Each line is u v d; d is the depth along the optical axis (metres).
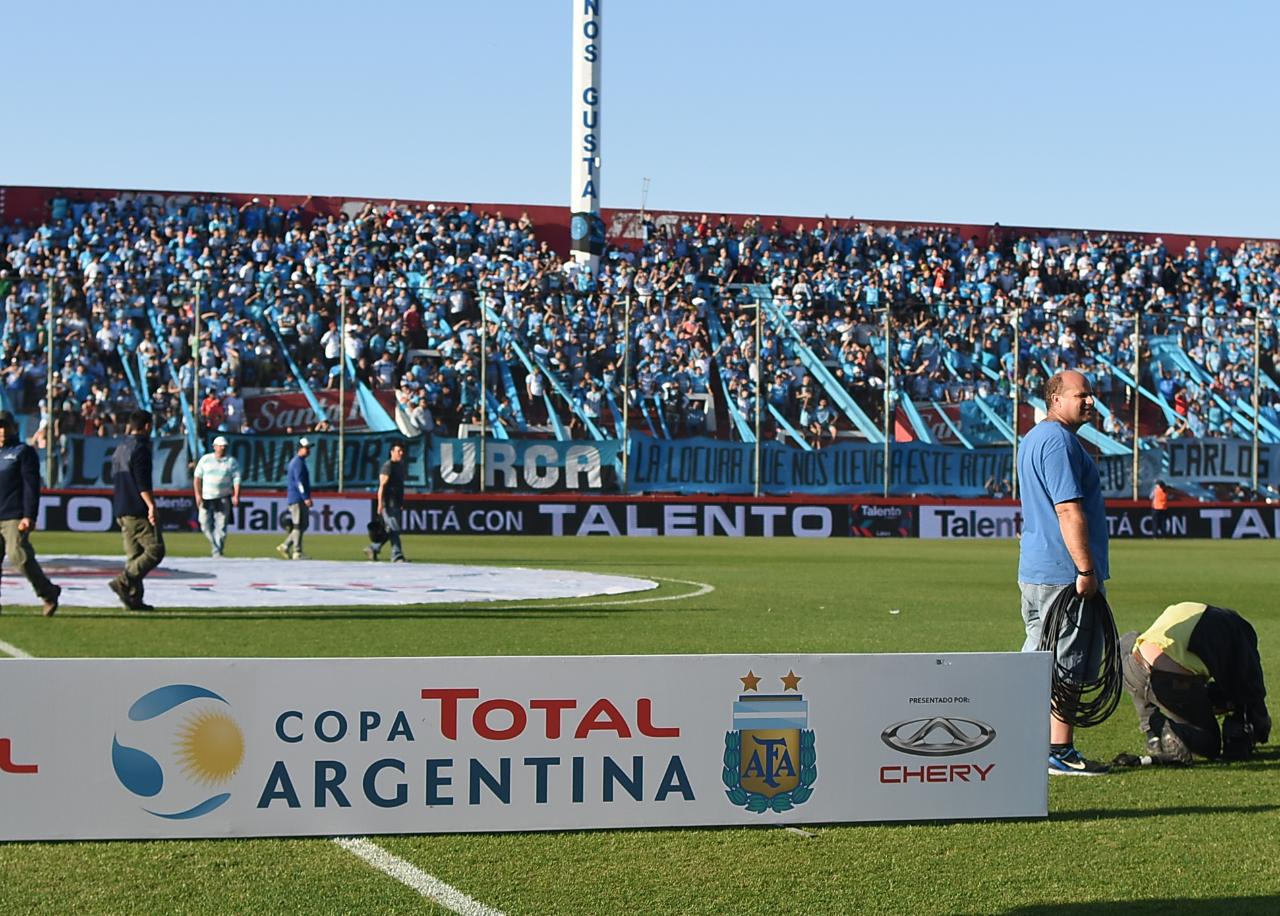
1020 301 46.00
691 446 38.66
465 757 5.96
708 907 5.18
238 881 5.34
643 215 47.75
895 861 5.79
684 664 6.10
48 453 33.75
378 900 5.16
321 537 34.34
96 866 5.50
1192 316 42.28
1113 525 39.59
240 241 43.91
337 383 36.97
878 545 34.09
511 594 17.84
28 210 43.59
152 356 36.44
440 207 45.97
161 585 18.31
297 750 5.86
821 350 40.19
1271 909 5.27
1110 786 7.39
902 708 6.33
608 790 6.07
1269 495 41.94
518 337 38.47
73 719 5.74
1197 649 7.95
